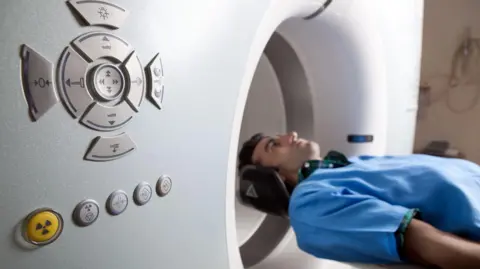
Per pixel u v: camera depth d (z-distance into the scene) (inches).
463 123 89.7
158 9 20.7
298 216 32.4
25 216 16.7
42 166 17.0
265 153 43.6
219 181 25.2
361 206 29.3
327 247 30.1
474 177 32.5
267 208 40.6
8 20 15.9
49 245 17.5
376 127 45.9
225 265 26.4
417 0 49.2
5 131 16.0
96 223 19.0
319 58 43.2
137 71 19.6
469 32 87.3
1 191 16.1
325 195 31.3
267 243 42.4
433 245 25.5
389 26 44.7
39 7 16.5
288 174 42.7
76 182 18.0
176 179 22.4
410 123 51.3
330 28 39.1
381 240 27.0
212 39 23.8
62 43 17.1
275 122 48.3
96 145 18.4
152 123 20.8
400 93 48.3
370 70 43.5
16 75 16.1
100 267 19.3
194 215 23.8
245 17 26.1
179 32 21.8
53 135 17.2
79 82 17.5
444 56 89.9
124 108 19.2
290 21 38.0
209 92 23.9
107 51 18.4
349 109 44.3
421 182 31.3
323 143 46.5
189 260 23.8
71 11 17.3
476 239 28.0
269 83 47.2
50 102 16.8
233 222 27.3
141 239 21.0
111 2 18.6
